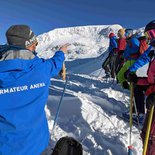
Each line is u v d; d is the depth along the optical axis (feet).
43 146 10.69
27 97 10.31
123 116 24.41
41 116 10.63
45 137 10.86
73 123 22.12
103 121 23.08
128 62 26.53
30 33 10.78
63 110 23.99
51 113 23.84
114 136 20.29
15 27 10.64
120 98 31.91
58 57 11.32
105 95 30.81
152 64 15.30
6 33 10.68
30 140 10.25
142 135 15.90
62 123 22.17
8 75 10.16
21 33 10.59
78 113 23.52
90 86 37.50
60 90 30.04
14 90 10.18
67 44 11.93
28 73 10.40
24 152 10.11
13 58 10.27
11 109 10.09
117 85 39.68
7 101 10.09
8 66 10.08
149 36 16.08
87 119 23.02
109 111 25.95
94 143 19.26
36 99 10.44
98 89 33.96
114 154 18.38
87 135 20.29
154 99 15.11
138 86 22.68
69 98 25.73
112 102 28.35
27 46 10.72
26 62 10.38
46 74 10.75
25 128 10.18
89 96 29.27
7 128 10.01
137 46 26.40
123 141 19.57
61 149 12.26
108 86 38.93
